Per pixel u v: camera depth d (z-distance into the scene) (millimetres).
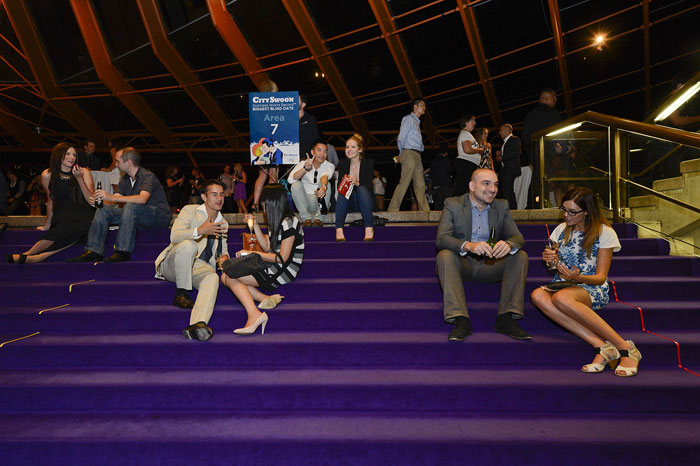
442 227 3846
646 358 3334
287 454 2627
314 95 20281
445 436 2666
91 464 2654
